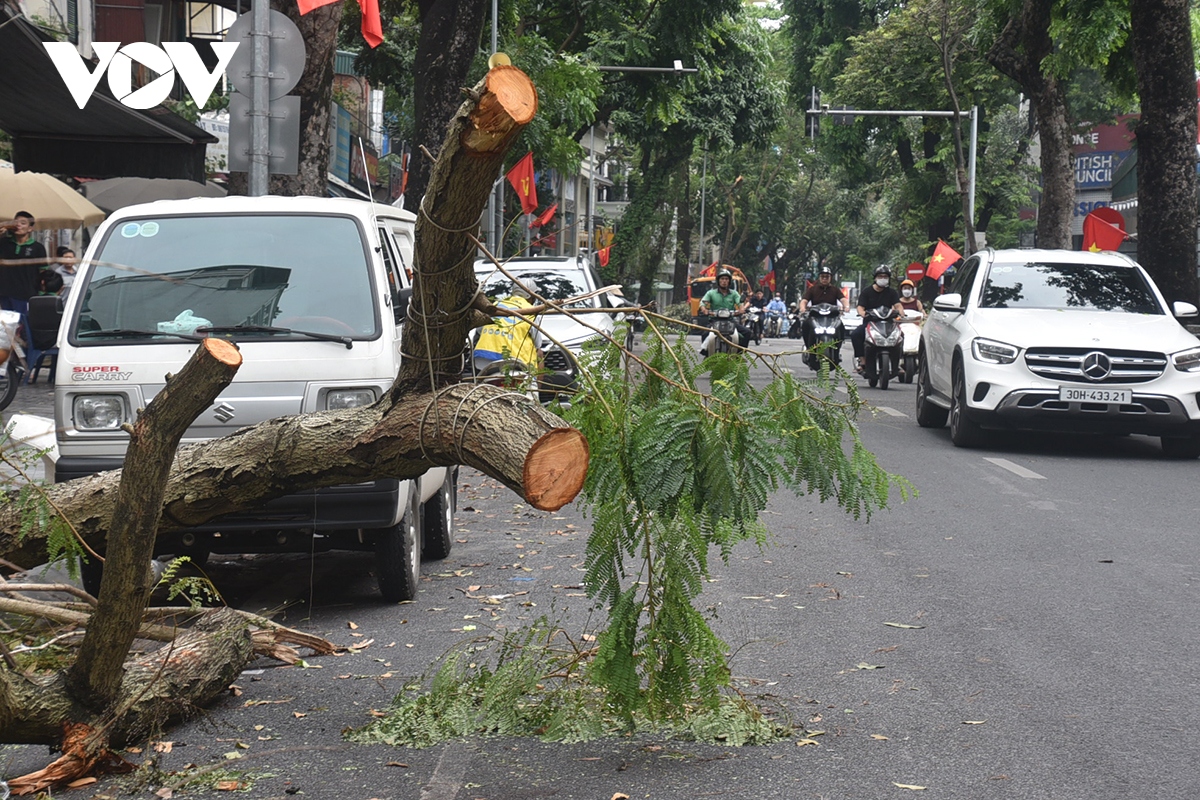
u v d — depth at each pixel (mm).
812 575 9961
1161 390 16922
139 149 23969
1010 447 18438
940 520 12469
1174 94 24906
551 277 21422
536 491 5703
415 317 6188
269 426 6754
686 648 6023
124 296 9250
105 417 8852
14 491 6516
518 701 6418
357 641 8070
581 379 5965
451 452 6145
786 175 100312
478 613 8742
